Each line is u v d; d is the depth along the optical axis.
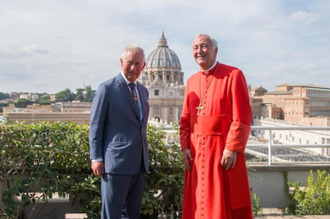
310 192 5.55
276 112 113.12
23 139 4.42
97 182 4.62
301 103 100.75
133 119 3.66
